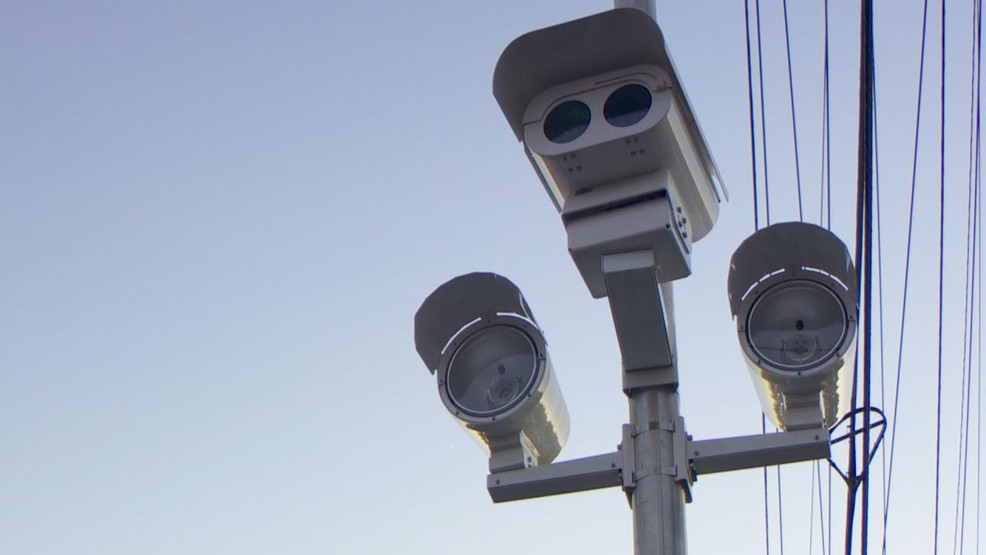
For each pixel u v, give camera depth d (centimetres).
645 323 364
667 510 347
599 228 370
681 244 372
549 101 384
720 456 355
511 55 376
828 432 355
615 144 367
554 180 388
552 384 394
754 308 384
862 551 409
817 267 386
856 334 371
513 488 373
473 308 403
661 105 366
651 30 367
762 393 385
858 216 374
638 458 358
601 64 380
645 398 367
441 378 396
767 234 384
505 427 382
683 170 379
